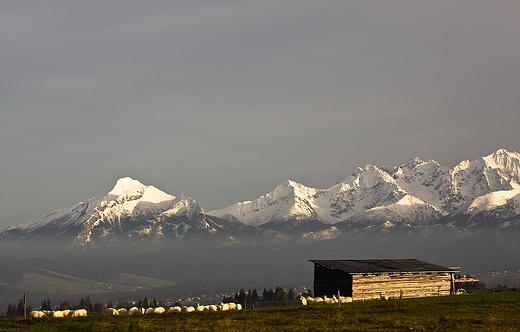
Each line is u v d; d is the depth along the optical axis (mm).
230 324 60156
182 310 78875
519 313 67500
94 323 60875
